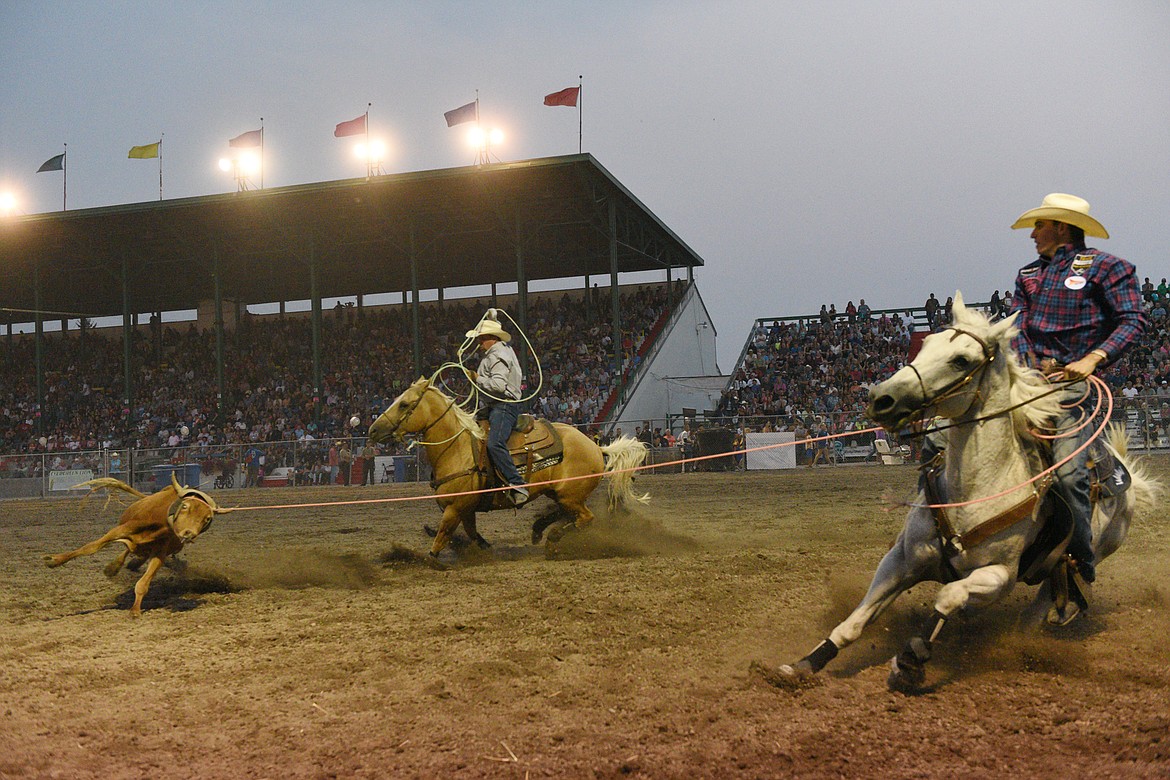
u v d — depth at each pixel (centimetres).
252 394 4100
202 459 2989
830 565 828
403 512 1773
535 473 916
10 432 4131
